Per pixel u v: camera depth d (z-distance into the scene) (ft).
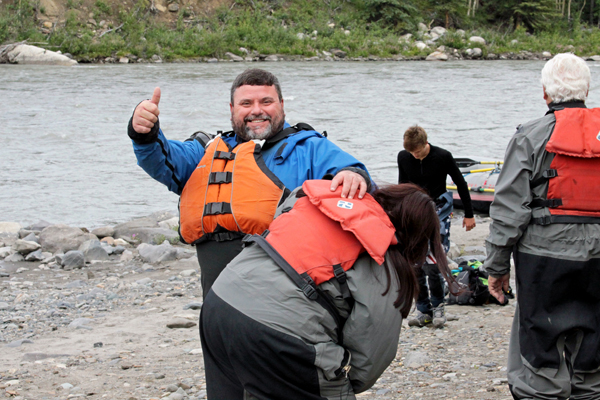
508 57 217.36
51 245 29.40
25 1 175.63
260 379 7.96
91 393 13.83
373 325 7.93
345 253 7.99
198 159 10.72
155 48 177.27
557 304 10.76
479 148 61.52
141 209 40.37
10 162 54.19
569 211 10.64
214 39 183.73
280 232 8.23
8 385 14.30
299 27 204.95
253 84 10.42
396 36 212.02
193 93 103.24
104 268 26.45
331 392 8.04
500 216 10.94
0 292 22.94
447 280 8.29
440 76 140.36
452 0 235.40
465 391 13.47
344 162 10.13
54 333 18.40
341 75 140.15
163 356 16.24
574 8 277.44
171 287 23.21
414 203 8.32
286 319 7.82
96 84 114.32
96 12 182.80
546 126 10.90
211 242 10.06
